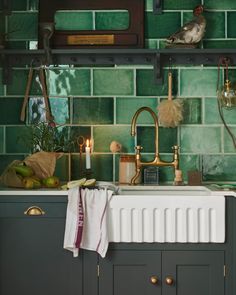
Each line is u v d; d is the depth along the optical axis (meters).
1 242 2.83
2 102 3.34
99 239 2.76
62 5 3.32
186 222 2.79
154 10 3.31
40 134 3.32
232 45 3.31
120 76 3.33
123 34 3.29
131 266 2.81
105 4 3.31
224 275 2.81
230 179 3.31
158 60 3.19
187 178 3.27
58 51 3.15
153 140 3.32
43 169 3.06
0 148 3.34
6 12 3.33
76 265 2.82
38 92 3.34
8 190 2.83
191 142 3.32
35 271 2.83
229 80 3.31
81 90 3.33
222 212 2.79
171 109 3.22
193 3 3.32
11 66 3.32
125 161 3.21
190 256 2.81
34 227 2.82
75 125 3.33
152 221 2.79
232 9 3.32
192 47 3.17
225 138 3.31
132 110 3.32
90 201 2.79
